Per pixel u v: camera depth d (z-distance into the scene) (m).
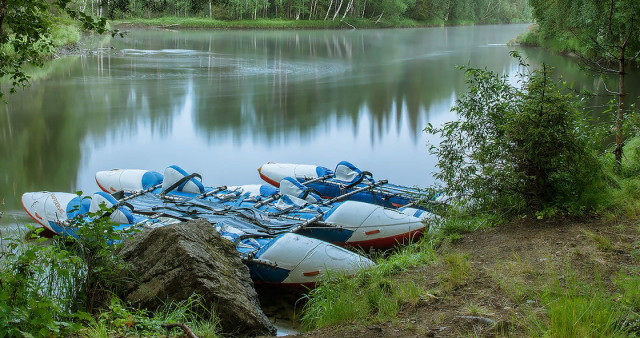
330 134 15.22
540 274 4.45
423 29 63.62
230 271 4.76
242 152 13.46
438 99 20.17
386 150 13.73
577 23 11.07
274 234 7.25
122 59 29.91
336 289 4.93
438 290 4.43
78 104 18.28
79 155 12.88
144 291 4.48
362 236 7.48
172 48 35.91
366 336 3.81
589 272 4.40
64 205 8.42
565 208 5.96
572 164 5.94
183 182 8.97
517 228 5.83
